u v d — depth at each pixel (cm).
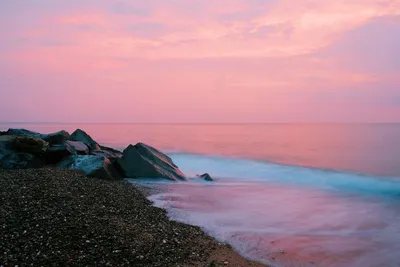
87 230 1118
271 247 1230
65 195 1509
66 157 2467
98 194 1664
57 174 1955
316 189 2366
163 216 1510
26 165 2291
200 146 5694
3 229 1075
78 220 1198
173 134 10025
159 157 2780
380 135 8194
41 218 1182
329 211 1756
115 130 13125
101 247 1025
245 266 1051
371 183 2542
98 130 13000
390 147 5197
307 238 1341
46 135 2991
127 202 1636
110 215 1355
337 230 1454
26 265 888
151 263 984
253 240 1292
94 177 2183
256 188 2373
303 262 1116
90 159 2370
